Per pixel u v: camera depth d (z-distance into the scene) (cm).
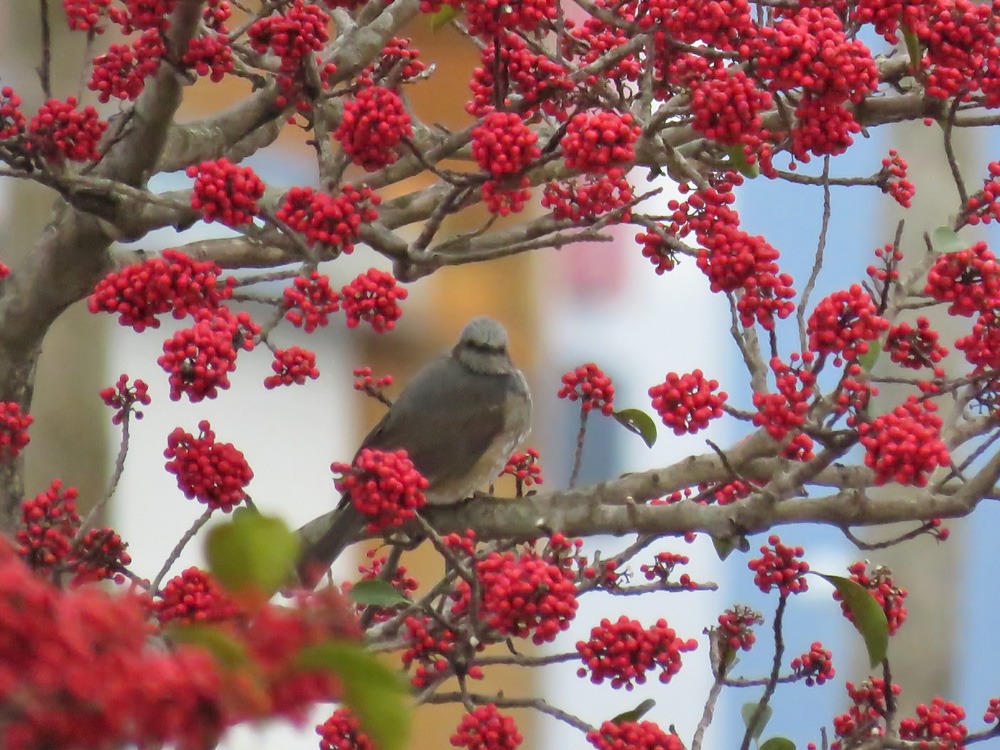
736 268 869
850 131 918
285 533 524
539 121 1091
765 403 852
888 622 989
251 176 895
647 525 973
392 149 971
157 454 2342
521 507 1037
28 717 426
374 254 2350
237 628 549
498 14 931
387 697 489
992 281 880
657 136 987
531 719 2681
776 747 971
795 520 931
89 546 921
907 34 938
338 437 2577
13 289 1095
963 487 942
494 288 2867
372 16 1174
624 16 1072
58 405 1650
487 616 864
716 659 989
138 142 1016
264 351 2475
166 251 906
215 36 1016
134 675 441
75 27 1043
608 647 853
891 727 948
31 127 958
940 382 900
